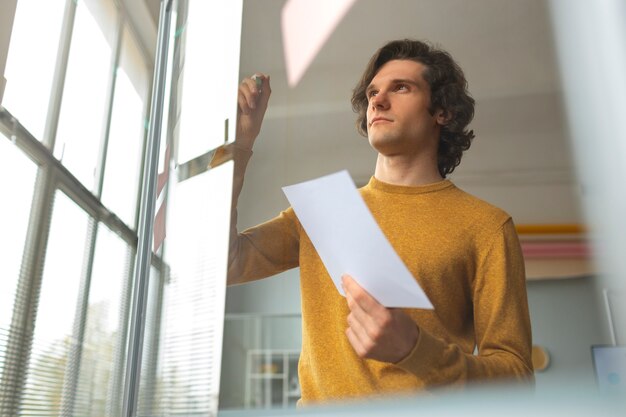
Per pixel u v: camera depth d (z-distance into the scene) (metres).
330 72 1.78
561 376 0.94
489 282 0.54
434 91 0.69
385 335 0.38
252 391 1.41
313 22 1.77
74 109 1.60
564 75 1.21
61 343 1.56
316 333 0.58
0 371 1.36
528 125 1.46
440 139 0.69
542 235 1.28
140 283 0.71
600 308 1.03
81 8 1.62
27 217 1.44
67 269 1.59
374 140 0.67
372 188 0.64
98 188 1.72
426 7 1.60
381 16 1.69
